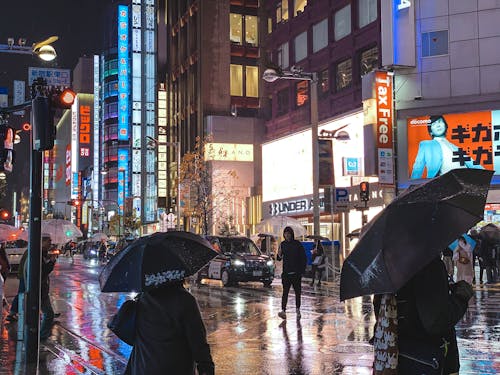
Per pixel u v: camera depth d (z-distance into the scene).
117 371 9.19
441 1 35.91
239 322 14.29
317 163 26.83
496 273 24.08
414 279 3.85
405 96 36.38
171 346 3.98
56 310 17.56
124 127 105.25
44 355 10.51
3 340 12.13
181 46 77.06
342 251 32.88
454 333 4.13
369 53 43.38
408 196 3.88
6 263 17.70
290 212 48.34
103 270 4.36
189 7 73.81
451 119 35.31
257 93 70.69
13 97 15.52
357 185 39.28
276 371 8.90
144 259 4.08
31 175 9.55
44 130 9.45
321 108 49.00
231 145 64.31
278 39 55.38
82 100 169.00
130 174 104.81
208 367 4.03
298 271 14.55
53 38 14.71
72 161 168.62
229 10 70.25
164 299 4.05
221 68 69.31
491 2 35.09
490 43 35.00
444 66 35.72
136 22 106.19
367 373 8.66
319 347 10.80
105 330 13.52
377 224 3.81
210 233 60.44
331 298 20.00
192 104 71.62
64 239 23.80
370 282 3.66
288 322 14.12
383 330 3.89
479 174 3.92
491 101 34.66
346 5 45.91
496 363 9.23
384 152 35.91
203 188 60.97
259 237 37.03
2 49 17.56
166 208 81.00
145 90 105.88
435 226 3.64
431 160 35.56
